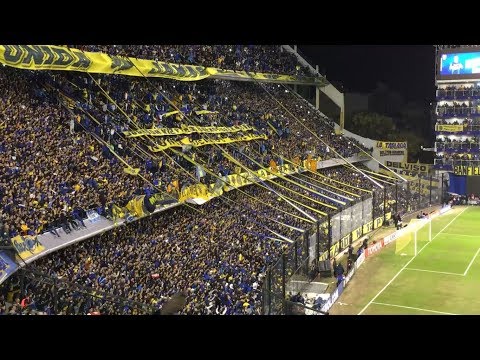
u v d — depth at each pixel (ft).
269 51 261.03
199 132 165.48
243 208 149.48
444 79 279.69
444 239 190.70
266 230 140.97
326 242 156.15
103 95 143.95
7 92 107.45
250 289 104.53
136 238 107.14
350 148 261.85
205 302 90.07
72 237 87.97
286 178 188.44
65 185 97.66
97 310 70.59
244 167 165.17
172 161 139.85
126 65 148.05
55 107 118.93
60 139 109.19
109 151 119.34
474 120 274.57
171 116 160.25
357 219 187.62
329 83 285.43
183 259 106.11
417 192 249.34
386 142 279.28
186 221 126.31
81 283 79.77
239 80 222.69
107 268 88.69
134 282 88.48
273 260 123.85
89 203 98.27
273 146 201.57
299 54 293.02
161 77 170.60
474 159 274.16
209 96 196.85
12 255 71.61
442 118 281.74
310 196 183.42
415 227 178.50
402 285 136.36
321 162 221.87
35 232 80.64
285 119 234.17
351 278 142.61
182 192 126.00
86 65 132.46
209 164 153.28
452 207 265.95
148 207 110.11
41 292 72.28
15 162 92.32
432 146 366.43
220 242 122.31
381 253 170.30
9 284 73.67
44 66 116.06
